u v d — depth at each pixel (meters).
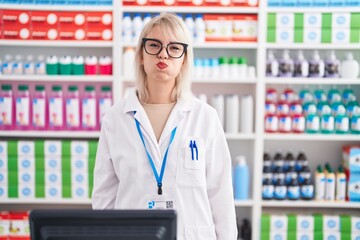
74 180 3.34
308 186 3.41
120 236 0.98
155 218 0.99
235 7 3.27
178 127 1.71
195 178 1.67
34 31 3.28
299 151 3.69
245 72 3.37
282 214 3.43
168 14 1.64
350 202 3.39
